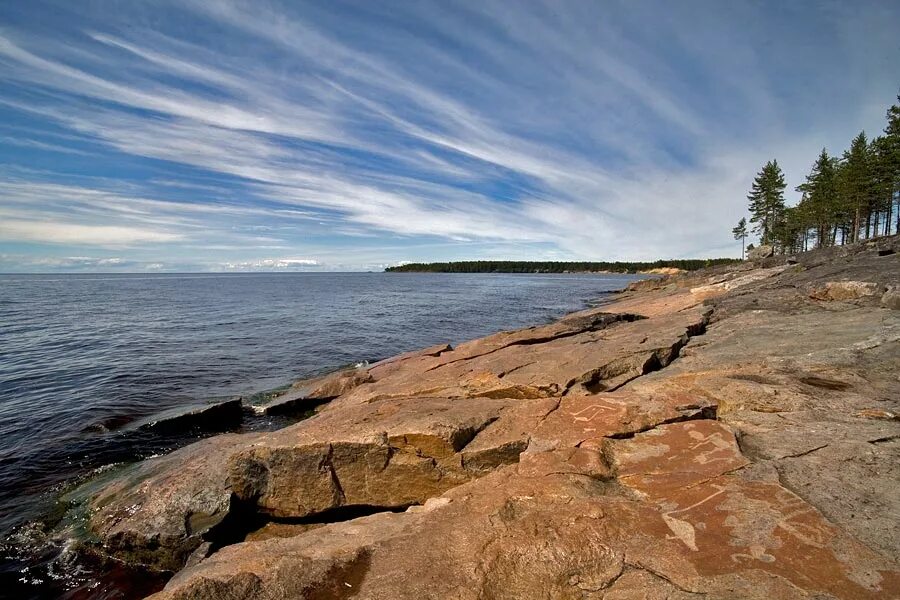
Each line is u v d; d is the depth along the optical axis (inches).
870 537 167.8
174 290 3905.0
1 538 354.0
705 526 181.5
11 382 786.8
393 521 222.1
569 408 340.2
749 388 339.6
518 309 2065.7
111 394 716.7
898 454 230.1
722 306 729.6
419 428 332.8
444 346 767.7
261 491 354.0
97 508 367.9
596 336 647.1
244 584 172.9
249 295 3171.8
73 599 301.6
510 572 165.9
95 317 1712.6
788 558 159.3
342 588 168.2
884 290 581.9
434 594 157.8
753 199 2952.8
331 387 652.7
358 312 1952.5
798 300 664.4
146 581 317.4
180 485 354.6
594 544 175.0
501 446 312.0
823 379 357.4
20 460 489.7
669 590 150.5
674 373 430.6
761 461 232.5
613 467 242.7
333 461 340.8
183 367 901.8
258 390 745.0
